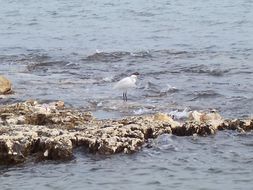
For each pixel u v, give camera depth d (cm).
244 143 1834
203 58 3381
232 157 1717
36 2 7381
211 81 2792
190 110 2259
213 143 1834
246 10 5800
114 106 2352
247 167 1634
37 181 1549
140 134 1819
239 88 2634
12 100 2461
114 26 5056
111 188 1495
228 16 5400
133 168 1633
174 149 1780
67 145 1712
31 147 1712
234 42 3941
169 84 2748
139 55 3544
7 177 1582
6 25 5366
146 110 2270
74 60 3481
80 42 4253
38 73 3123
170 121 1956
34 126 1872
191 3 6662
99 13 6038
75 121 2020
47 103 2391
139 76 2950
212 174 1588
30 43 4269
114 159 1695
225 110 2266
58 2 7288
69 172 1608
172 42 4066
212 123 1945
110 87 2738
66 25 5250
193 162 1680
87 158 1702
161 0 7094
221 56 3425
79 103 2408
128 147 1745
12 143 1686
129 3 6894
